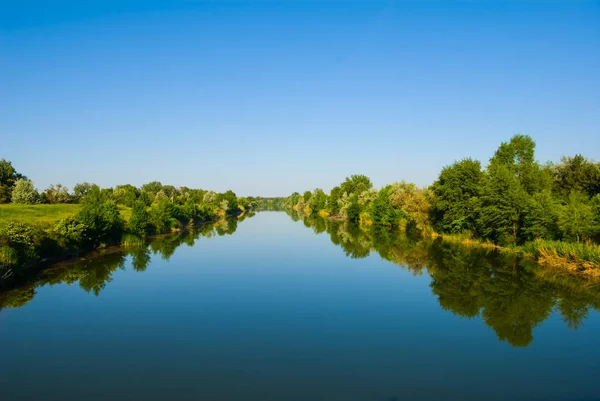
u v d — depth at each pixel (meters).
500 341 16.48
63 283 27.56
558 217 32.88
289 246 47.94
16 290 25.20
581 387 12.47
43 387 12.56
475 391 12.23
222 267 34.06
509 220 38.06
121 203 82.88
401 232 62.66
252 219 108.06
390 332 17.70
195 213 85.19
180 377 13.27
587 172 43.56
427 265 33.91
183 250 44.28
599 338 16.66
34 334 17.50
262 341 16.62
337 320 19.48
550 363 14.28
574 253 29.39
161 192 110.25
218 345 16.17
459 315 20.09
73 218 38.56
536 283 26.19
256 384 12.72
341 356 15.02
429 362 14.44
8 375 13.41
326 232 65.75
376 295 24.36
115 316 20.16
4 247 26.08
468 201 46.44
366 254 40.88
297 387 12.52
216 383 12.81
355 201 90.62
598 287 24.89
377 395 11.98
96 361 14.57
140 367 14.05
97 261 35.78
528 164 47.19
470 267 32.12
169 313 20.67
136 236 48.28
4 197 64.38
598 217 30.05
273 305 22.20
